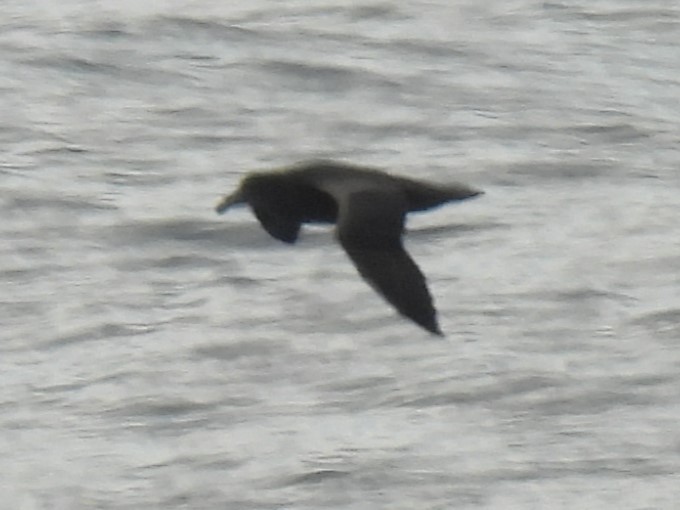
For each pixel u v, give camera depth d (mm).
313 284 14609
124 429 12719
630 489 11992
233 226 15555
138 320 14172
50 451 12500
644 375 13344
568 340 13852
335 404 12945
